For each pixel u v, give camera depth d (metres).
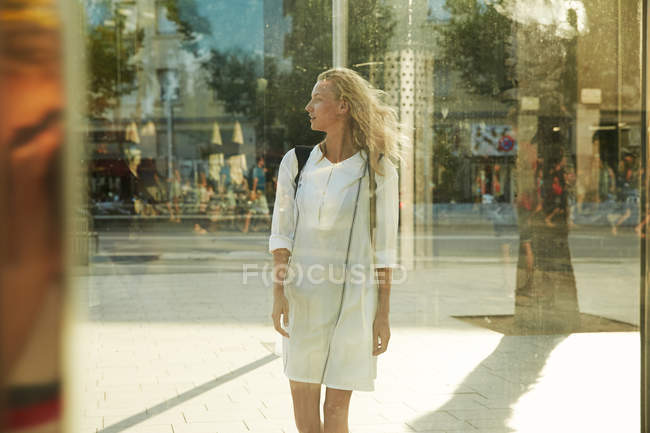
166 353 2.04
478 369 2.58
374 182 2.25
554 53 2.68
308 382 2.27
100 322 1.80
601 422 2.51
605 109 2.69
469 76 2.56
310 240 2.16
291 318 2.21
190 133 1.83
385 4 2.29
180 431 2.07
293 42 2.05
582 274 2.74
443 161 2.55
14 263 0.73
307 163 2.08
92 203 1.62
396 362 2.45
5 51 0.73
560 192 2.70
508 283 2.68
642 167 2.61
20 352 0.74
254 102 1.95
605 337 2.66
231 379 2.18
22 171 0.73
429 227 2.55
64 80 0.77
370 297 2.28
